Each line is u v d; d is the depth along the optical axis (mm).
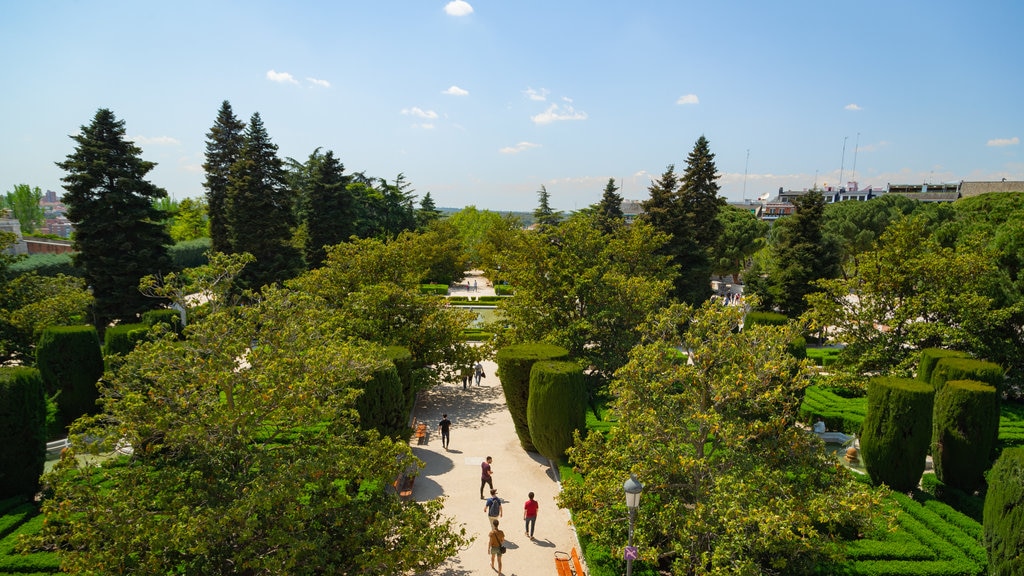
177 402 10828
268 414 11422
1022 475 11422
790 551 11258
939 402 17469
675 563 11273
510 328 30875
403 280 31188
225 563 10977
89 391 22438
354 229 54500
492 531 14273
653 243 36250
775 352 13047
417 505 12828
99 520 9797
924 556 13766
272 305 12867
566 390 18984
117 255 35125
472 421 25266
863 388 23656
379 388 18359
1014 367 23875
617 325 27766
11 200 96500
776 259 43969
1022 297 23812
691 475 12523
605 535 13023
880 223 57906
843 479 12508
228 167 48062
